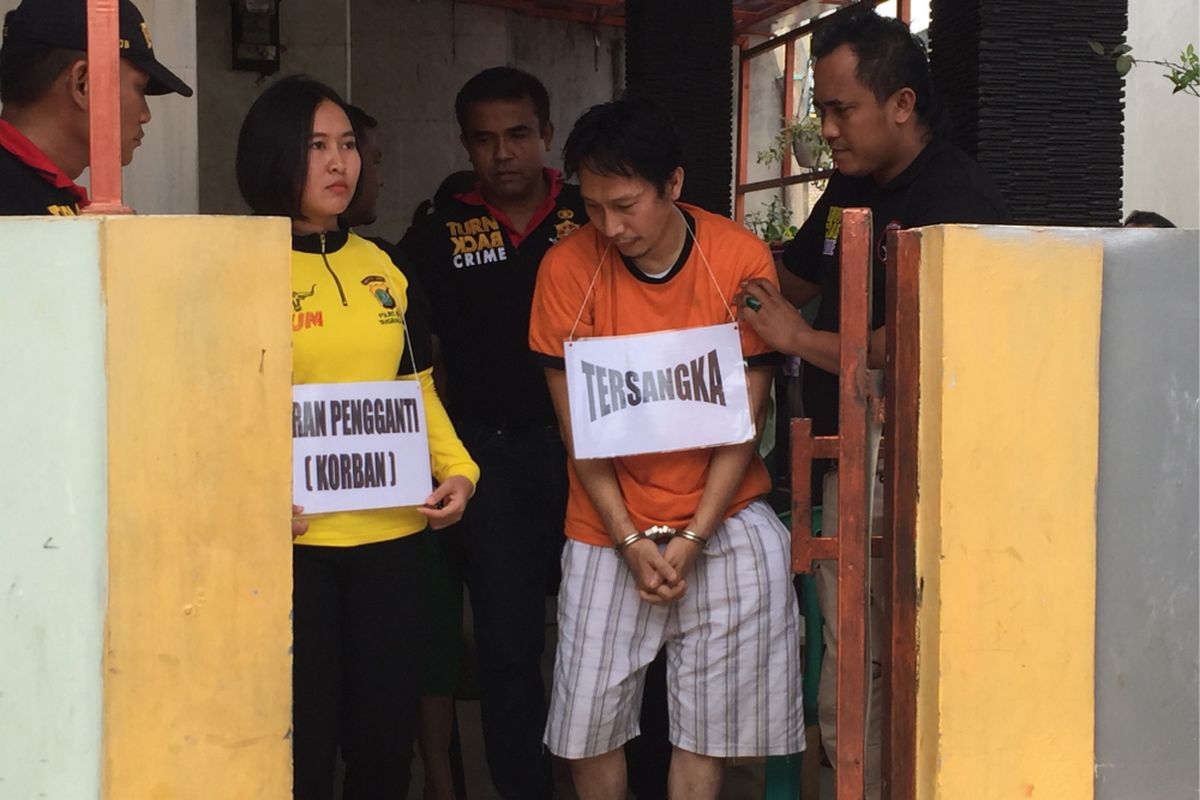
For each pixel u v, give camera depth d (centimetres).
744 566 272
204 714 211
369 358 262
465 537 330
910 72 278
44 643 205
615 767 283
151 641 208
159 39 380
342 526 260
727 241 273
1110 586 234
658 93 779
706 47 782
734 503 276
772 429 336
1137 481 233
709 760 279
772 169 1184
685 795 279
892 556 232
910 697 231
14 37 255
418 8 1173
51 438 203
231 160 647
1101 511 232
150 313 203
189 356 205
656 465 269
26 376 201
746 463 268
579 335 273
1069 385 227
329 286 261
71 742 207
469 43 1191
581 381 264
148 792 210
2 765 206
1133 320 230
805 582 315
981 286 221
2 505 203
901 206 284
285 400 211
